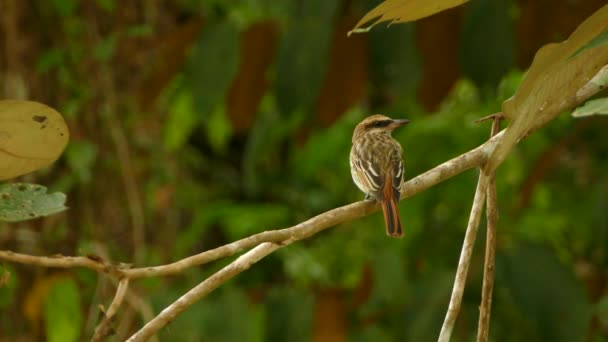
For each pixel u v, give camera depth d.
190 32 12.36
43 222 12.45
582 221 14.77
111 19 12.80
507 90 14.41
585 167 15.13
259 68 12.36
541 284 12.11
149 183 13.37
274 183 17.42
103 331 5.01
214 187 17.58
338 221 5.76
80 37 12.61
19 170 5.27
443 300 12.42
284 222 16.03
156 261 13.09
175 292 12.31
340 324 12.59
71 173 12.61
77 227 12.61
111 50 11.99
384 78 12.09
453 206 14.36
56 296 12.16
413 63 11.92
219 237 16.70
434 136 14.26
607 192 13.05
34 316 12.18
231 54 12.04
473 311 12.45
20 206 5.33
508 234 12.99
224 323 11.88
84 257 5.00
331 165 16.34
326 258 15.61
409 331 12.34
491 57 11.41
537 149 14.48
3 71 12.36
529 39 12.08
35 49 12.52
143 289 12.08
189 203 14.45
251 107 12.55
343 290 12.99
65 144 5.20
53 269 12.23
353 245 15.69
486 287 5.89
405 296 12.31
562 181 15.19
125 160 12.45
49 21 12.55
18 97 12.36
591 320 12.38
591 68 4.86
